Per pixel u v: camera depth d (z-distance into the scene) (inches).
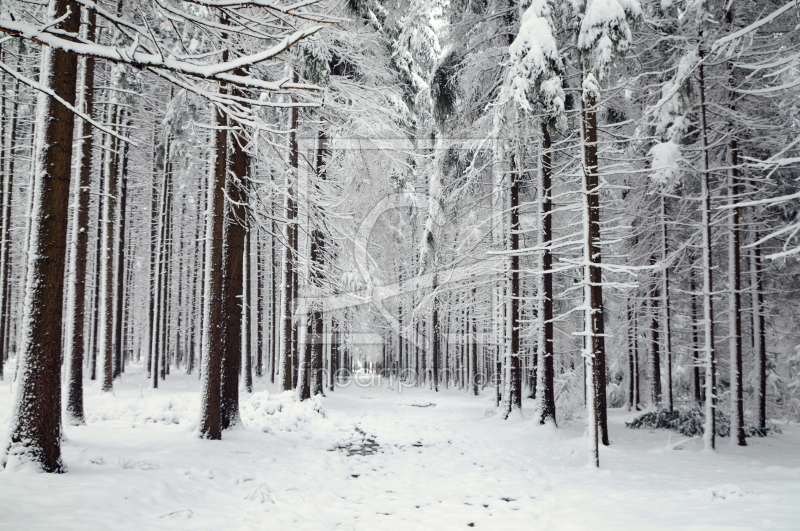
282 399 535.2
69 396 392.5
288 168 401.1
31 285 231.3
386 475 310.0
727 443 438.3
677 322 723.4
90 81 460.1
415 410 703.1
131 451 293.3
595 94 373.1
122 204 800.9
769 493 230.8
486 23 553.6
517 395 566.3
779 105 448.1
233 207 400.2
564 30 478.3
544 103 404.5
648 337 709.9
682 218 521.7
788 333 651.5
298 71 438.9
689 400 685.3
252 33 152.1
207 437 348.8
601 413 407.5
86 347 999.0
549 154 512.1
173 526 183.5
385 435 470.0
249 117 167.0
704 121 427.8
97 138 630.5
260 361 1098.7
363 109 497.4
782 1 441.4
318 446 397.4
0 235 774.5
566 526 202.2
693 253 578.9
